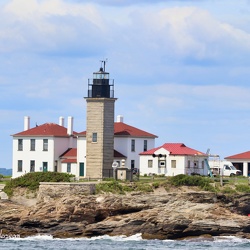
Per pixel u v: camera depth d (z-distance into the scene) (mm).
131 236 162875
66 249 146125
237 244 157250
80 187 170375
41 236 163125
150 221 163750
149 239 161875
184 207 168875
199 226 163625
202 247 151500
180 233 163375
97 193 172125
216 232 164625
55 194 170250
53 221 163500
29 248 147375
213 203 174500
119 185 176250
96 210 164875
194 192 173750
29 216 164250
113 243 155000
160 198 169375
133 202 167875
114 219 164500
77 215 163500
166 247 150500
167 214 165375
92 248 147625
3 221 164625
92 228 163250
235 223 164750
